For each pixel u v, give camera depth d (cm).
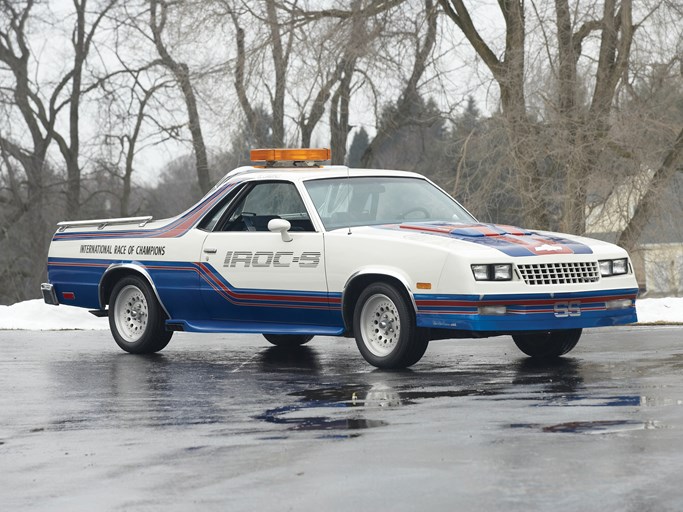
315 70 3225
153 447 756
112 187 5503
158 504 595
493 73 3061
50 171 5475
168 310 1355
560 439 724
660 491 585
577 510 555
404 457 688
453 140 3216
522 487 602
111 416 901
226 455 715
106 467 696
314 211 1227
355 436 764
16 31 5412
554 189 3002
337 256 1183
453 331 1145
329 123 3675
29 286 5434
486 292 1086
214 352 1409
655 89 3066
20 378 1162
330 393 991
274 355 1359
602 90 3019
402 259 1131
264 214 1291
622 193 2994
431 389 991
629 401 877
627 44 2991
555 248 1132
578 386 979
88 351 1445
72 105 5547
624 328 1612
